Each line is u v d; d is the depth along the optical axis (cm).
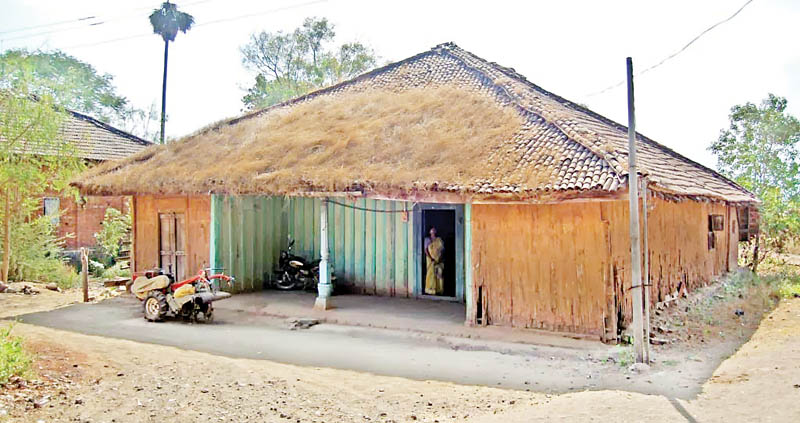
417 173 1021
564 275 925
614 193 830
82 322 1121
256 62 3722
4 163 1430
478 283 996
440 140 1130
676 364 773
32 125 1445
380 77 1734
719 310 1181
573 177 891
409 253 1325
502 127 1141
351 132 1291
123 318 1162
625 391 659
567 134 1045
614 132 1457
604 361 798
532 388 693
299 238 1501
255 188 1154
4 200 1509
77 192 1451
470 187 939
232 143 1448
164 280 1138
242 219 1394
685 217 1302
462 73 1576
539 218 946
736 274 1708
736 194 1694
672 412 568
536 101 1291
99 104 4262
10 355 662
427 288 1297
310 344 939
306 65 3650
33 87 1485
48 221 1688
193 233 1365
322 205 1188
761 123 2772
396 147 1155
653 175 955
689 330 986
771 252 2184
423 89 1522
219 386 672
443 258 1293
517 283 965
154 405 595
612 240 901
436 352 881
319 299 1182
